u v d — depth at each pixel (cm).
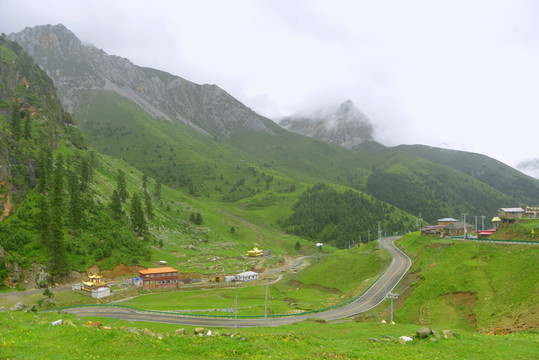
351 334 4725
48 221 13550
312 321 7469
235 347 3197
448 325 5894
